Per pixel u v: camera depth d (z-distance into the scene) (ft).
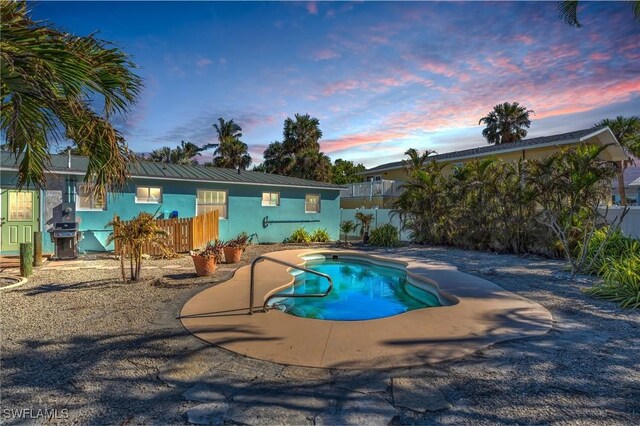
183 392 9.61
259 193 51.62
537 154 57.11
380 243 49.67
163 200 42.83
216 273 28.37
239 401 9.16
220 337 13.80
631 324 15.67
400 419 8.37
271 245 49.83
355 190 82.58
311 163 108.47
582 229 32.81
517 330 14.66
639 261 21.88
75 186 37.27
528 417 8.43
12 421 8.25
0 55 10.78
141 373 10.73
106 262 32.65
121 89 15.29
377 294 27.17
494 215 42.11
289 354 12.14
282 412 8.66
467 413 8.61
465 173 45.73
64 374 10.64
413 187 50.93
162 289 22.36
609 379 10.40
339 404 9.02
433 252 42.55
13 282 24.06
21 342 13.29
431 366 11.25
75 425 8.11
